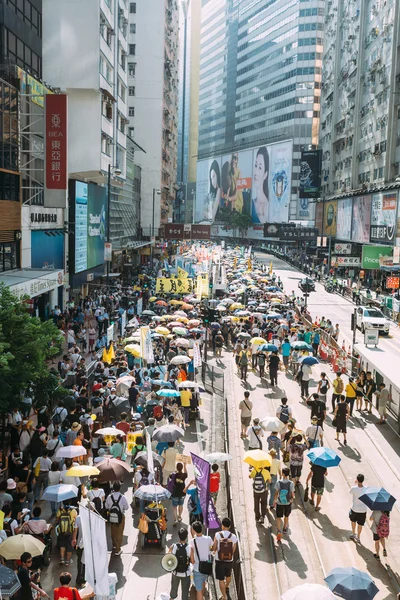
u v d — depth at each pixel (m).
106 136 54.59
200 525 12.69
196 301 50.22
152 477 14.70
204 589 13.15
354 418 26.39
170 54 127.12
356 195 94.44
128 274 74.88
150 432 18.81
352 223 96.94
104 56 51.66
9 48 38.22
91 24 48.69
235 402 28.72
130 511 16.88
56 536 14.90
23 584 11.08
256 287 60.25
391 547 15.86
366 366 29.30
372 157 91.50
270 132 188.25
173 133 144.62
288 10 177.62
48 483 15.66
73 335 34.38
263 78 192.88
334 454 17.75
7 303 18.91
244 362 32.38
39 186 39.56
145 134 113.12
